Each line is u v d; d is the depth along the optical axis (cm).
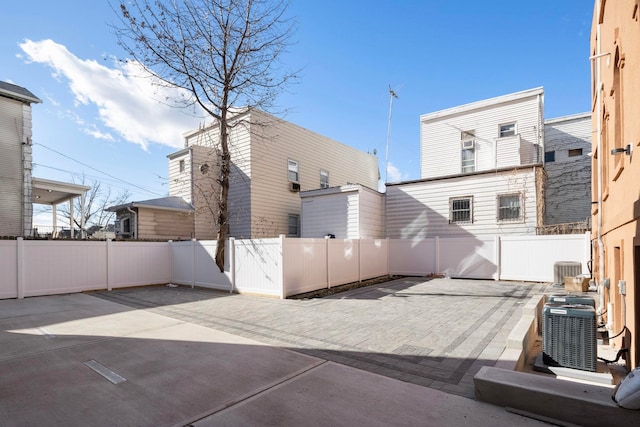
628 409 247
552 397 275
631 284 401
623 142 499
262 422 277
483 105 1766
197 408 303
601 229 720
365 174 2533
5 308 820
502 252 1265
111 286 1146
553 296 548
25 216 1420
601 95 709
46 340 533
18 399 326
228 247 1073
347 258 1184
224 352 464
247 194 1636
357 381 360
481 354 446
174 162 1873
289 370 393
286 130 1834
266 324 626
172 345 500
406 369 395
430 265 1404
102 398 326
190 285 1214
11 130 1412
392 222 1658
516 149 1562
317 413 290
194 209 1698
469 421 275
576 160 1833
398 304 817
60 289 1045
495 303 817
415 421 275
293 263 953
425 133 1966
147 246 1252
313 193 1620
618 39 484
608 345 538
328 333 559
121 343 512
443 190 1530
